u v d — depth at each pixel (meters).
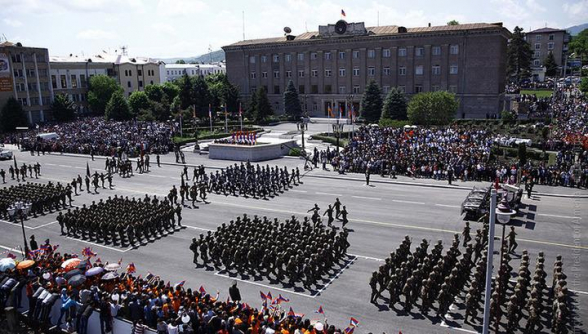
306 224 31.08
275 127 99.00
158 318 18.64
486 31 88.38
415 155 54.12
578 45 143.88
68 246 33.47
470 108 92.75
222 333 17.39
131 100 113.56
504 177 47.50
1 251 33.00
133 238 33.53
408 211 38.75
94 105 120.50
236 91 109.75
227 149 66.75
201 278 27.03
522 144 49.72
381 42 99.62
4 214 40.97
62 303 20.45
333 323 21.41
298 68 112.38
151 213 34.88
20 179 57.78
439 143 57.81
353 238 32.53
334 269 27.50
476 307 21.45
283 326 17.88
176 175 57.75
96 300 20.41
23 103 107.44
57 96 110.31
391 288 22.62
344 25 103.44
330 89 108.50
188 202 44.50
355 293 24.45
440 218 36.56
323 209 40.25
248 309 19.19
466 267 24.38
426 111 76.38
